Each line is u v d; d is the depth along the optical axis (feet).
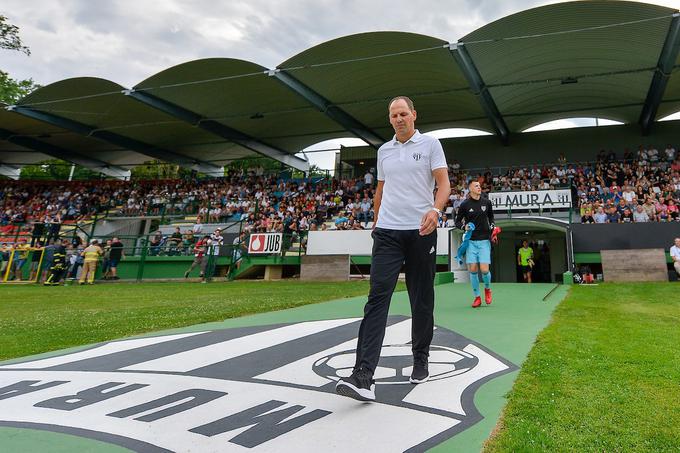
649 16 44.68
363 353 7.34
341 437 5.95
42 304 27.40
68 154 105.40
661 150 75.15
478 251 19.99
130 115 78.48
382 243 8.32
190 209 84.79
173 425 6.61
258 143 91.56
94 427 6.62
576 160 80.12
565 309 18.60
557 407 6.98
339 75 60.85
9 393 8.63
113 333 16.10
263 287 39.47
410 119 8.71
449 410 6.92
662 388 7.89
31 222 92.38
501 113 73.15
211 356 11.41
